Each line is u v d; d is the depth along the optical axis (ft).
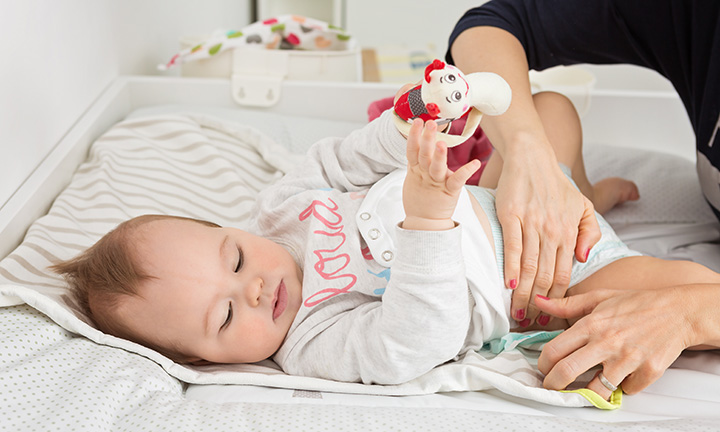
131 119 4.99
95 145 4.73
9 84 3.78
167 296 2.93
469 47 3.89
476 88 2.54
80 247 3.61
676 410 2.71
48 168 4.16
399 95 2.69
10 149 3.80
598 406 2.68
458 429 2.38
